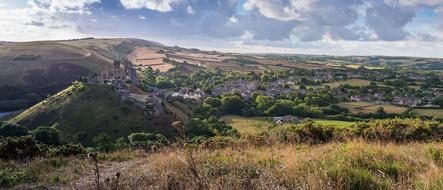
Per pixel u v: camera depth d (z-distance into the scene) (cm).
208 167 671
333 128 1638
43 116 8356
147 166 763
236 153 903
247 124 8706
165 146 821
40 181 879
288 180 564
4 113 10694
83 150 1616
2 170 956
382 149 804
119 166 1051
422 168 621
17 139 1388
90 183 609
